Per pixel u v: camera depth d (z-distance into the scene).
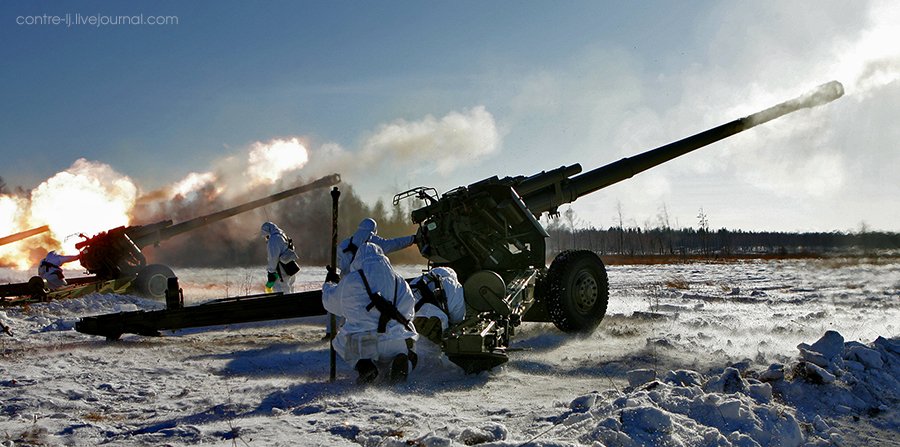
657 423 4.32
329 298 6.77
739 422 4.61
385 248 10.26
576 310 9.75
